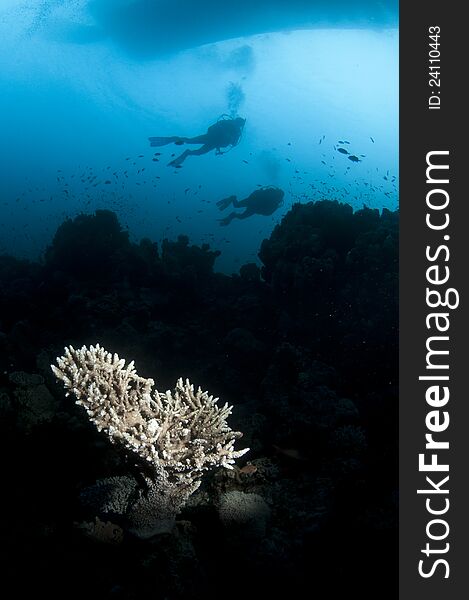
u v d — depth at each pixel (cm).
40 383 439
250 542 300
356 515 332
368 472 372
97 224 834
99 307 678
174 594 278
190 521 325
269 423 445
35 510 340
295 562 300
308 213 778
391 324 582
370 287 630
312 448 405
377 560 306
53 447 378
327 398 442
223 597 291
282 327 683
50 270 841
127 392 296
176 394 302
